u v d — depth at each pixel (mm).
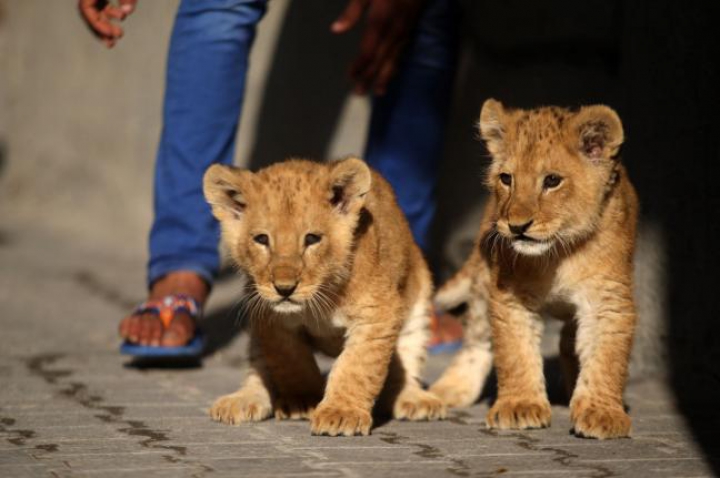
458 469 7113
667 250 10695
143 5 20547
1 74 25188
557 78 13148
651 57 10852
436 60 12148
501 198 9070
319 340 9328
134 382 10438
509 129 9148
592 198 8789
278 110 17406
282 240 8508
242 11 11336
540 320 9078
